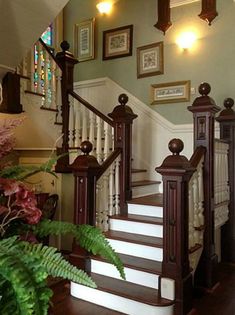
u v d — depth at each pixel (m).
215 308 2.46
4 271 0.66
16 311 0.68
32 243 0.84
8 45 2.67
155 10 4.41
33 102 3.75
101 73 4.94
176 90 4.18
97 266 2.68
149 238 2.77
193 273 2.68
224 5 3.86
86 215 2.67
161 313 2.18
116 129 3.21
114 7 4.82
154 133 4.32
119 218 3.01
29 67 3.70
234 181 3.57
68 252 3.56
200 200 2.78
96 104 4.93
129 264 2.52
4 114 3.30
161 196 3.60
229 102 3.58
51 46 5.41
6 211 0.85
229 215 3.61
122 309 2.33
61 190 3.70
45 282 0.71
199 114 2.83
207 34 3.97
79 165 2.67
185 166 2.26
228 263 3.62
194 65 4.06
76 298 2.56
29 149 3.72
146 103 4.43
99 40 4.99
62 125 3.83
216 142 3.13
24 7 2.36
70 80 3.82
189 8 4.11
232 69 3.79
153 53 4.39
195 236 2.67
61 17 5.46
